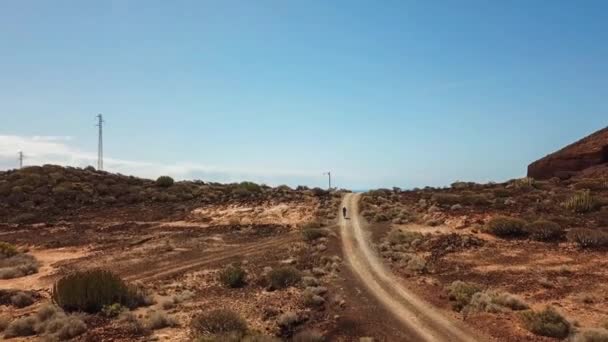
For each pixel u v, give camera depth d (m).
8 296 24.64
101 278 21.89
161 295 24.73
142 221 52.19
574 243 30.44
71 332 18.00
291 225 47.16
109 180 73.62
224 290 25.73
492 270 27.09
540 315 17.94
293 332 18.84
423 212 45.62
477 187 61.25
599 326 17.92
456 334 17.91
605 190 48.62
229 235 44.00
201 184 78.44
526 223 33.97
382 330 18.53
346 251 34.56
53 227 49.72
